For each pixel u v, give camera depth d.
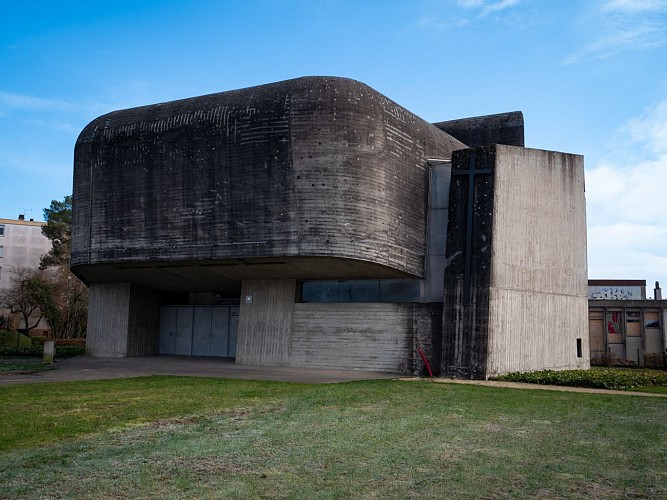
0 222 76.62
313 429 9.90
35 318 68.56
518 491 6.66
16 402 12.48
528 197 22.34
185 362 25.58
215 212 22.33
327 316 23.53
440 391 15.66
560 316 23.36
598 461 8.05
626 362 33.22
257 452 8.25
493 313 20.56
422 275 23.33
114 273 27.03
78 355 30.11
